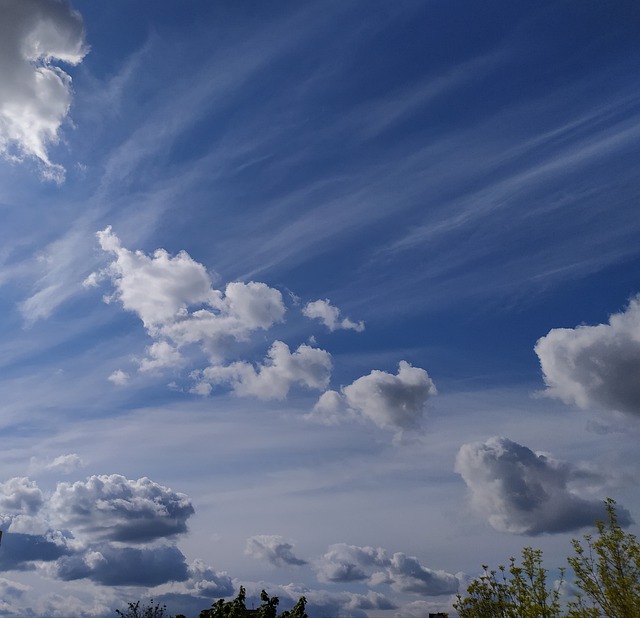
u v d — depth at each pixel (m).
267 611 26.20
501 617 23.00
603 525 19.61
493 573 23.69
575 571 19.50
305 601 26.58
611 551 18.89
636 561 18.39
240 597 26.38
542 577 21.23
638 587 18.16
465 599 24.11
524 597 21.30
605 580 18.67
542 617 20.33
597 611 18.62
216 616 26.06
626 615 17.75
